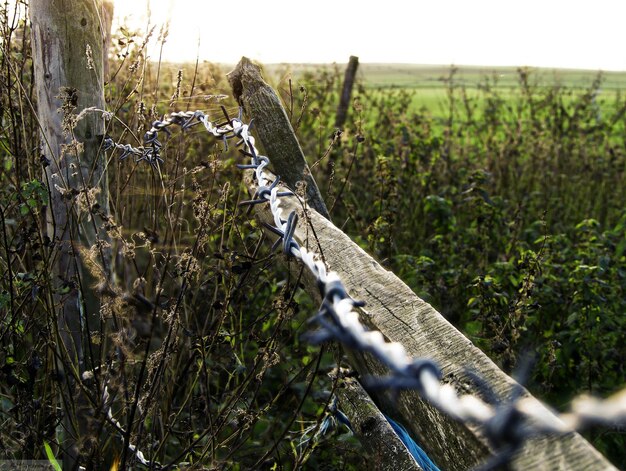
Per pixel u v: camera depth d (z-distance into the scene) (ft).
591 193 22.79
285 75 12.39
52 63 8.00
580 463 2.86
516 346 12.32
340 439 8.75
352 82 23.50
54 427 7.59
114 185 10.55
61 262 8.18
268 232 7.41
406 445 6.06
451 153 23.04
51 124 8.16
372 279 5.27
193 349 8.02
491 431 1.81
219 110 10.12
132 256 7.08
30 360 7.47
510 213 19.58
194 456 8.65
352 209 15.67
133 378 7.77
